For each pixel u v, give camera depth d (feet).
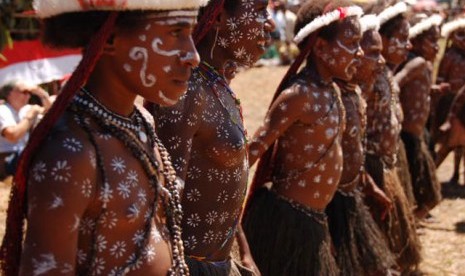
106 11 7.79
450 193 31.50
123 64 8.14
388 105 20.35
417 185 24.59
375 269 17.57
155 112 10.71
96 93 8.13
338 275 16.60
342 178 17.42
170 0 8.04
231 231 11.78
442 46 60.49
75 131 7.66
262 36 11.91
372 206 19.48
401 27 20.63
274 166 15.96
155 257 8.29
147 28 8.10
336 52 15.46
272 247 15.52
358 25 15.62
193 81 11.00
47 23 8.00
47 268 7.20
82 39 8.03
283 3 72.49
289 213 15.55
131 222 7.98
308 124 15.33
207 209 11.37
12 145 27.66
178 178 9.63
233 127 11.35
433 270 22.59
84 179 7.48
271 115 15.23
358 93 17.92
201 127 11.04
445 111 30.78
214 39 11.71
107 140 7.95
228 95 11.57
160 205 8.66
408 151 24.50
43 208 7.26
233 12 11.69
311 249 15.49
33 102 28.04
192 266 11.31
